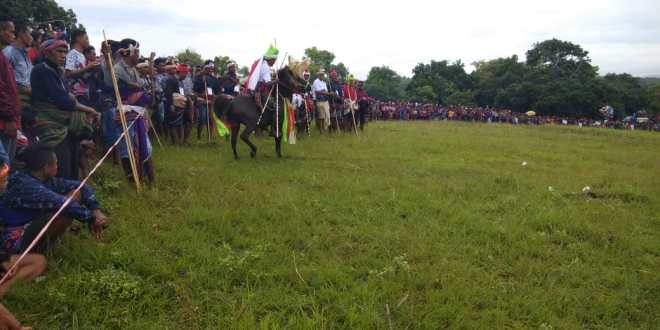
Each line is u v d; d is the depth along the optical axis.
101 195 6.35
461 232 6.20
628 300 4.76
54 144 5.75
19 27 6.27
